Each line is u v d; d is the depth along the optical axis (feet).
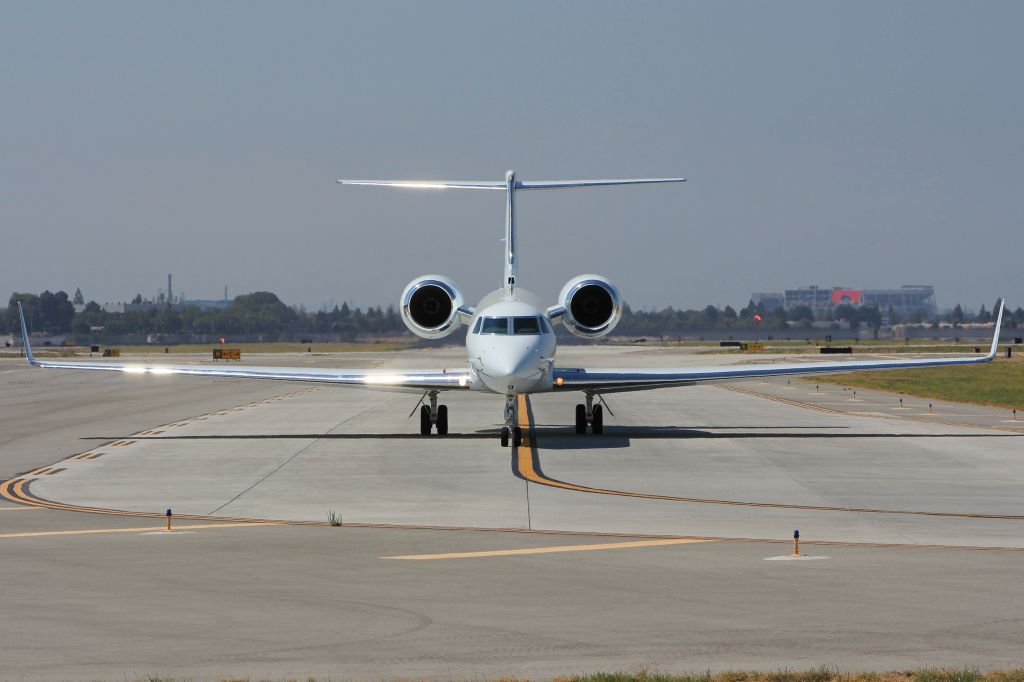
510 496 183.83
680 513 166.09
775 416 346.54
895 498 181.57
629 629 96.48
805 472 213.66
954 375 633.20
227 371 278.26
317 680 82.69
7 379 632.79
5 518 162.91
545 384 256.73
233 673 84.28
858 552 133.18
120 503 178.29
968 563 125.49
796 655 88.22
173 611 103.19
